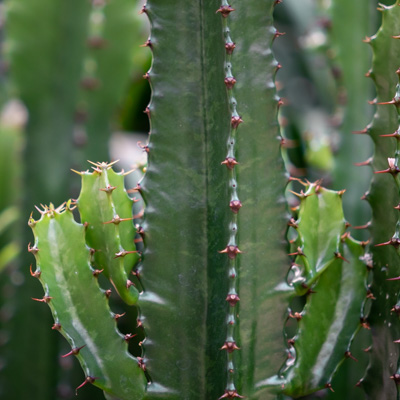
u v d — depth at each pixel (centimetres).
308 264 108
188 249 108
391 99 109
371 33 129
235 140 106
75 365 131
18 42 133
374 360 111
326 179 131
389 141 109
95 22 134
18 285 131
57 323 106
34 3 132
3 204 145
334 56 130
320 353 109
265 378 108
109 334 107
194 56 107
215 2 107
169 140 108
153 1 108
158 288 108
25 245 131
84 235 107
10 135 147
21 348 130
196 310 108
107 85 135
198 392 109
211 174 108
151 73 108
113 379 107
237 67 107
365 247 112
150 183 108
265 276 107
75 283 107
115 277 107
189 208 108
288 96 194
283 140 107
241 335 107
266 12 107
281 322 108
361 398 122
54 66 133
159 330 108
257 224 107
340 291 110
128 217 109
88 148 135
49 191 133
